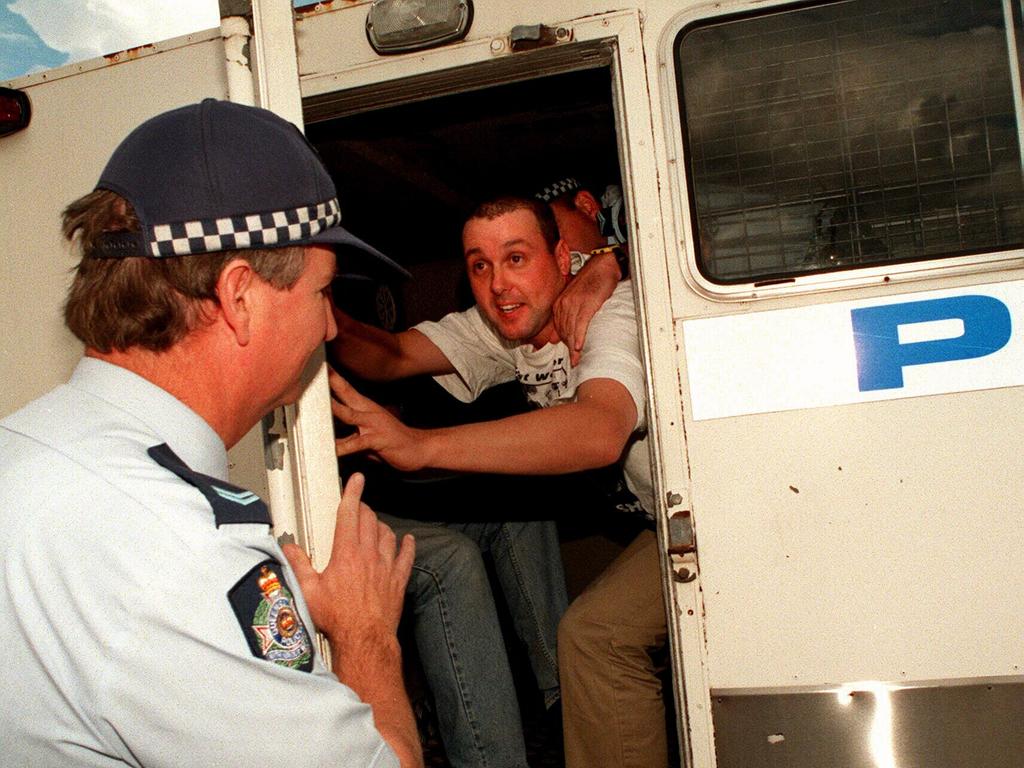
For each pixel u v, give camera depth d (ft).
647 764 7.53
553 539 9.81
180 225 3.72
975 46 6.30
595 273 7.97
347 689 3.69
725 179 6.55
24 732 3.35
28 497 3.44
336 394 6.23
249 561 3.53
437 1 6.70
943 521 6.25
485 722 8.02
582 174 12.06
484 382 9.55
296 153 4.01
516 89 9.03
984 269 6.23
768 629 6.40
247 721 3.33
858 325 6.38
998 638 6.18
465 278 14.29
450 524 9.67
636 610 7.59
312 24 7.04
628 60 6.61
